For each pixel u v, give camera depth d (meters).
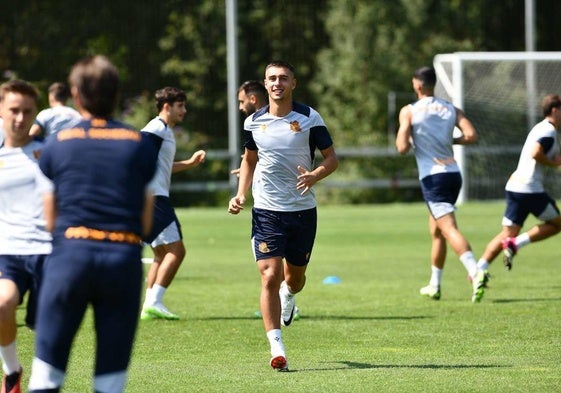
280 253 22.53
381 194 101.62
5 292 17.86
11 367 18.38
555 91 91.00
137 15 107.94
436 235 34.06
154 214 29.70
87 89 14.94
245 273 43.16
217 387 19.95
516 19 113.12
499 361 22.75
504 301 33.47
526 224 66.06
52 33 106.06
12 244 18.19
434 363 22.56
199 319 29.95
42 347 14.52
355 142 103.06
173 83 109.25
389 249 53.41
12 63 105.12
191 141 104.81
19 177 18.23
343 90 106.12
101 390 14.48
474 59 82.88
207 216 79.88
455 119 33.34
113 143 14.83
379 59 105.06
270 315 22.00
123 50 107.12
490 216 73.69
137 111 102.00
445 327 27.95
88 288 14.48
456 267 45.09
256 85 29.50
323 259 48.62
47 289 14.49
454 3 109.75
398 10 106.56
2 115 18.23
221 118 109.44
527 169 35.25
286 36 111.44
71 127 14.98
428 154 33.22
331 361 22.97
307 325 28.53
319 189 100.56
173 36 108.44
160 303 29.97
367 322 29.00
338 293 36.03
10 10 105.25
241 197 23.56
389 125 105.25
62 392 19.69
